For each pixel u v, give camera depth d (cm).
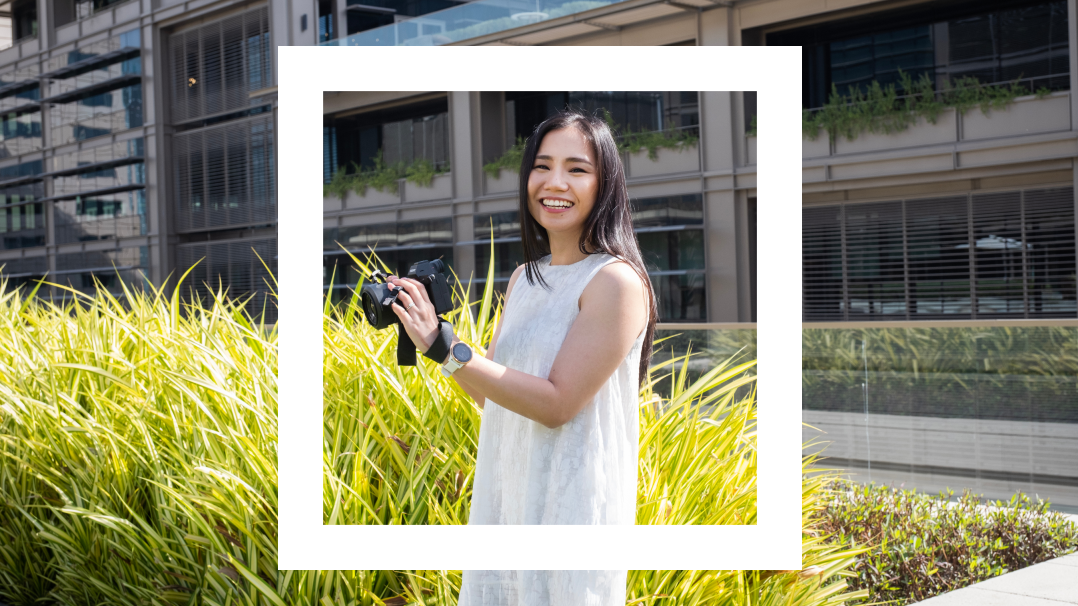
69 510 195
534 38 1241
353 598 166
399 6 1371
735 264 1183
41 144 1978
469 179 1468
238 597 174
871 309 1118
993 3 1048
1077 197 948
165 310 310
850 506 326
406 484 188
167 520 196
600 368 132
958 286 1052
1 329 338
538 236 149
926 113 1035
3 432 266
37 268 1980
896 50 1125
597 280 136
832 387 450
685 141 1227
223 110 1692
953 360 422
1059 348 401
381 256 1543
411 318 130
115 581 214
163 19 1761
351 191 1587
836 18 1162
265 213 1634
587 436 139
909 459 431
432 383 210
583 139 140
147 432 218
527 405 130
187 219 1761
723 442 208
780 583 188
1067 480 395
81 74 1892
